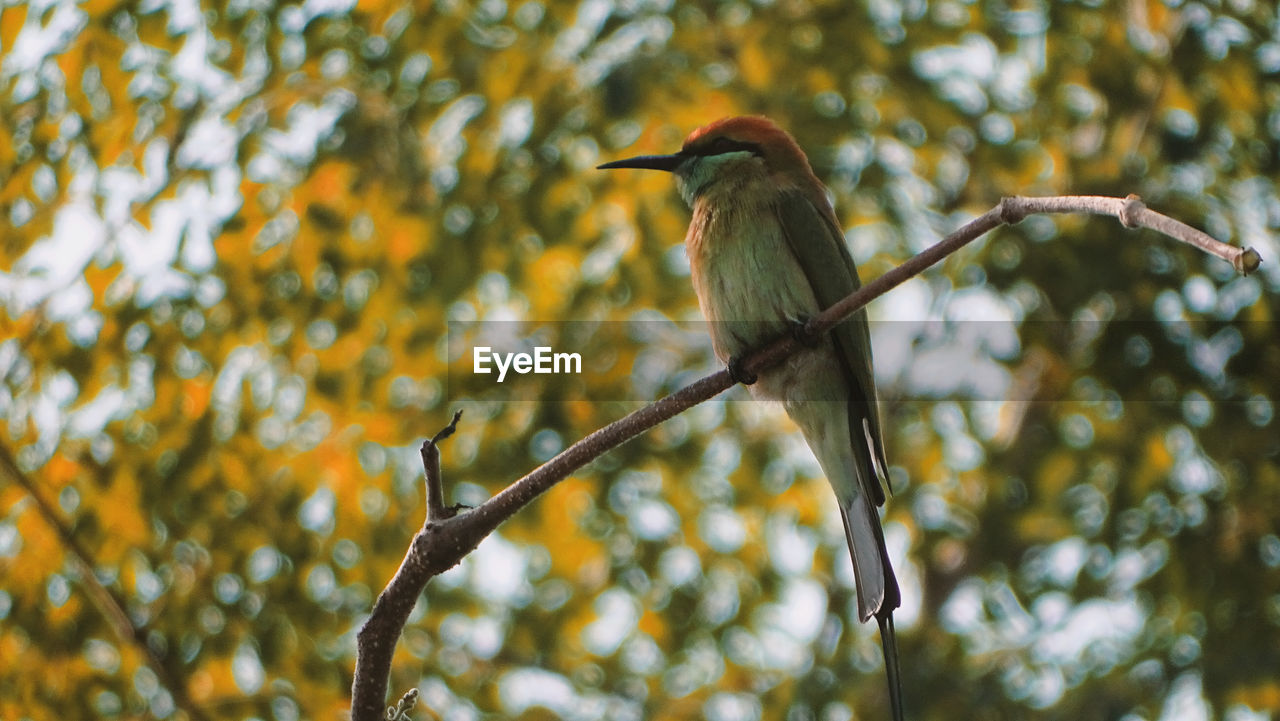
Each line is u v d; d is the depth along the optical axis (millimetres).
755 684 13484
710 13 12898
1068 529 13523
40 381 11305
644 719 13016
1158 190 12438
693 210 9742
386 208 12328
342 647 11594
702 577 13547
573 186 12703
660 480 13516
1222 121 12406
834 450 8812
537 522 12758
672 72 12234
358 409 12336
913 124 12961
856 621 13625
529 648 12875
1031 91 13359
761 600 13461
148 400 11617
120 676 11055
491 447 12742
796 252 8953
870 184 12547
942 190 13414
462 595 12312
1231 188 12648
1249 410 12336
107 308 11406
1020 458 13750
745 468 13664
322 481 12016
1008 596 13477
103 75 11617
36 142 11398
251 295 11875
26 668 10883
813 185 9664
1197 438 12297
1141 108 12844
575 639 13312
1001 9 12992
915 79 12594
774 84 12672
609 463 12828
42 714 10820
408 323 12781
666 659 13414
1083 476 13156
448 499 12367
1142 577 12586
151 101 11641
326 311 12016
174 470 11172
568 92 12273
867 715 12508
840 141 12570
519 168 12336
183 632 10961
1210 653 11930
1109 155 12820
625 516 13273
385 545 11836
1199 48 12172
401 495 12344
